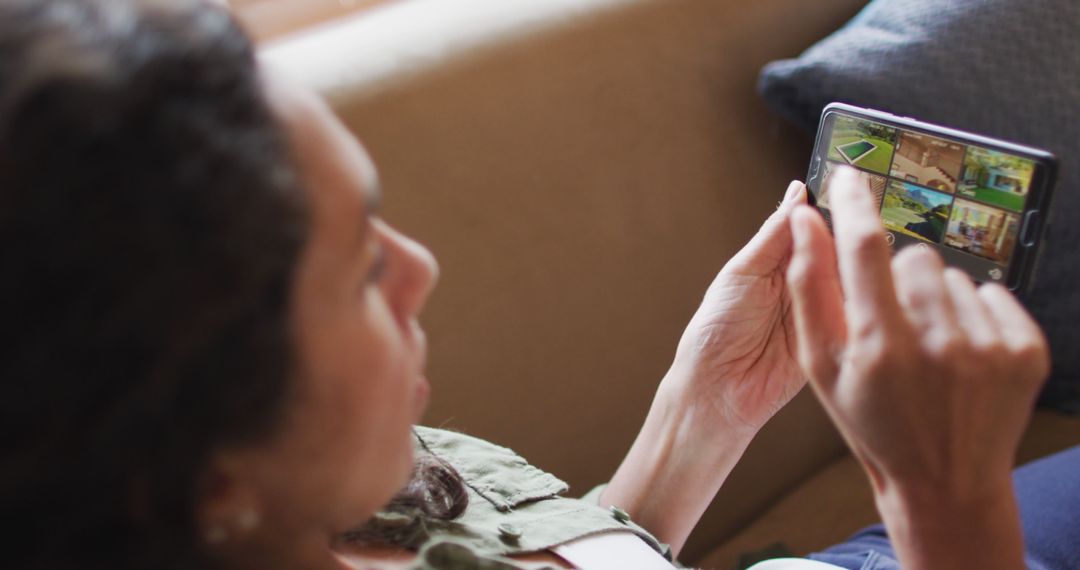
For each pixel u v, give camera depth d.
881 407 0.39
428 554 0.56
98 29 0.32
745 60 1.00
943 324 0.39
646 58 0.94
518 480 0.66
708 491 0.72
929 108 0.91
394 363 0.41
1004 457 0.40
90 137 0.29
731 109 0.99
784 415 1.03
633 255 0.93
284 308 0.34
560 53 0.90
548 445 0.90
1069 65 0.92
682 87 0.96
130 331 0.30
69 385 0.31
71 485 0.32
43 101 0.30
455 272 0.84
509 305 0.87
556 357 0.89
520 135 0.87
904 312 0.39
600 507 0.67
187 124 0.31
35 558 0.34
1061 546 0.72
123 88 0.30
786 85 0.95
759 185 1.00
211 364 0.32
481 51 0.87
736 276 0.69
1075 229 0.94
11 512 0.33
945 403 0.38
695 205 0.96
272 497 0.39
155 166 0.30
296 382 0.36
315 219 0.35
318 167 0.36
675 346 0.96
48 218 0.29
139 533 0.35
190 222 0.30
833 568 0.63
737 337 0.70
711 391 0.71
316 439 0.38
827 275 0.42
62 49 0.31
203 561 0.38
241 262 0.31
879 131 0.63
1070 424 1.03
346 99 0.80
